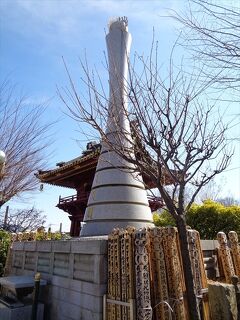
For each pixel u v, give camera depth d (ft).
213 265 27.30
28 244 32.94
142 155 19.13
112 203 28.71
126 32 34.76
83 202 71.82
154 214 55.77
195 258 20.95
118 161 29.78
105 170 30.30
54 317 24.48
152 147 17.87
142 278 18.15
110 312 19.16
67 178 71.10
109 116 22.86
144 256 18.67
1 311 23.73
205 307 20.29
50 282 26.45
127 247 19.27
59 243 26.22
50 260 27.55
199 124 20.03
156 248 19.74
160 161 18.02
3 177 34.19
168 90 19.15
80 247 22.90
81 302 21.54
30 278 28.12
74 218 78.95
